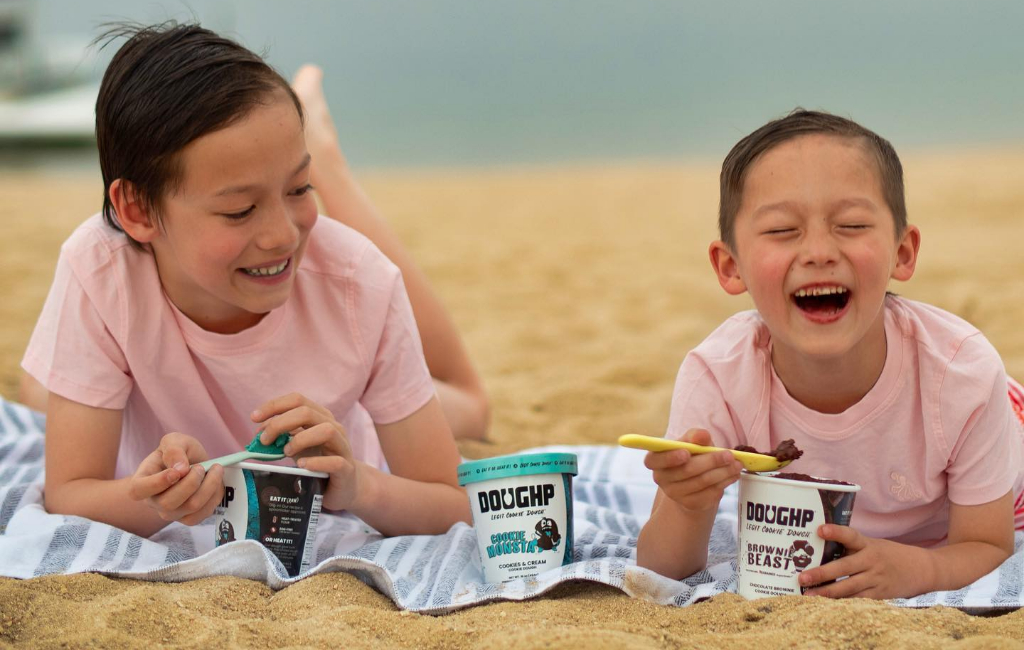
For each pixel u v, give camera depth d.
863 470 2.47
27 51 25.06
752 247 2.29
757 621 2.07
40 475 3.00
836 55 29.09
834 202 2.21
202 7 14.71
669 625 2.08
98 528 2.45
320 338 2.70
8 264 7.52
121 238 2.58
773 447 2.52
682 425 2.50
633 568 2.26
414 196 12.70
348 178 3.66
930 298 6.05
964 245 7.84
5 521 2.64
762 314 2.33
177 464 2.28
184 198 2.31
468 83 30.64
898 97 22.66
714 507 2.33
